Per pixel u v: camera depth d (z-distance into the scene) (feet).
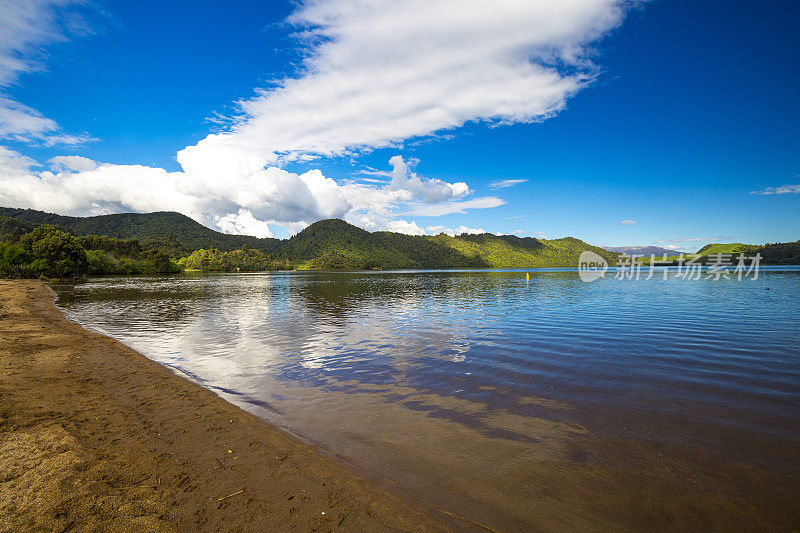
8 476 18.38
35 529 14.46
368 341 55.57
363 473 19.69
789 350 47.14
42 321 74.38
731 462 20.52
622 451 21.84
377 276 417.08
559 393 31.99
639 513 16.33
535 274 400.47
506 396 31.37
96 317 85.25
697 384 34.09
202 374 38.75
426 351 48.42
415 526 15.51
